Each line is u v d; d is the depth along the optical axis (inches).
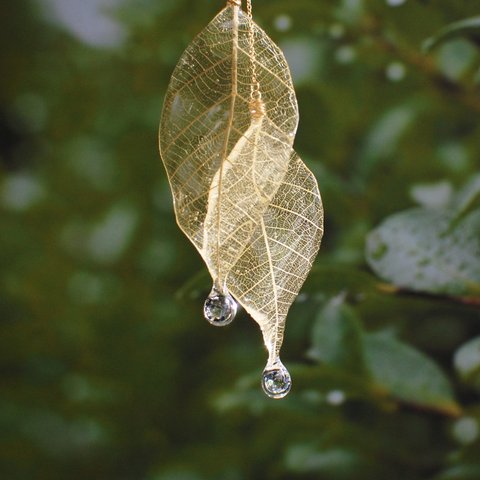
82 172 45.8
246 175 21.3
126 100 44.0
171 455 36.4
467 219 25.3
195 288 24.5
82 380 39.7
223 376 37.7
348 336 25.9
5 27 49.2
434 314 29.7
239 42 21.5
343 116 35.1
